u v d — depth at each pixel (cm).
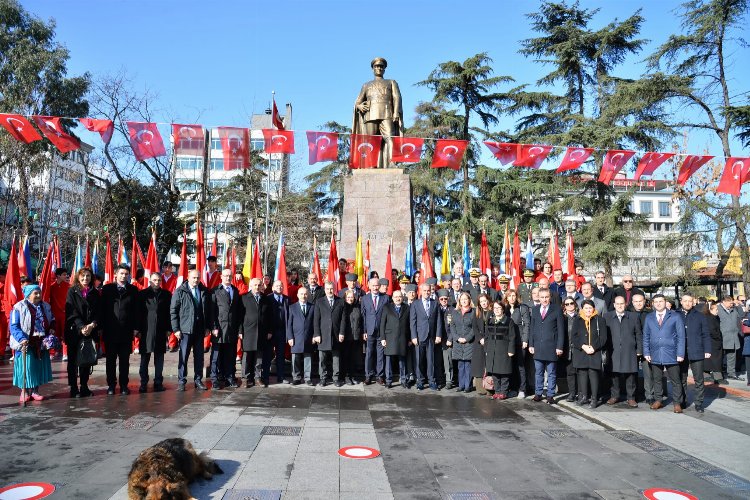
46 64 2781
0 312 1381
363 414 823
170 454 479
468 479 543
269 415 796
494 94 3441
